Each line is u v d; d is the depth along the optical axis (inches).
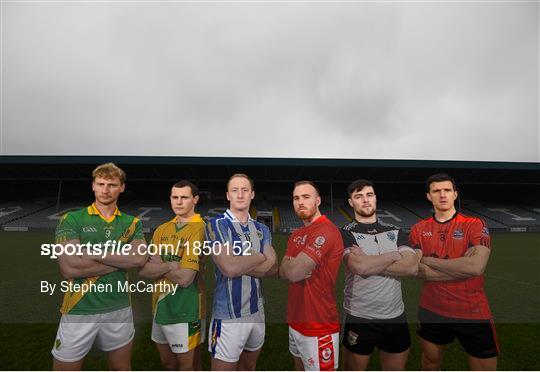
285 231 470.3
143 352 89.6
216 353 59.9
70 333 60.4
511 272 217.3
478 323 66.4
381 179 510.3
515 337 103.2
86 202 525.3
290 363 85.0
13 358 85.2
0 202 533.0
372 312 64.7
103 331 62.2
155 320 66.8
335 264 64.9
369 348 64.2
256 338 63.0
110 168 66.9
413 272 68.0
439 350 70.0
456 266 69.1
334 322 62.9
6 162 390.6
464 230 72.0
